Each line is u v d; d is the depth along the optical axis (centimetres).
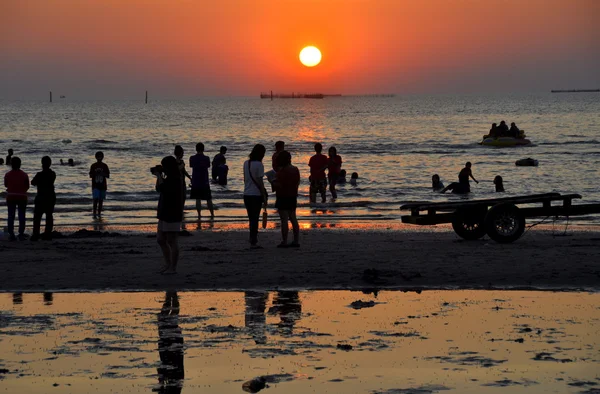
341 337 1323
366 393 1028
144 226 3161
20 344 1280
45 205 2580
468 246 2348
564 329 1373
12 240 2589
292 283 1802
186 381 1086
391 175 5903
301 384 1067
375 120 19875
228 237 2667
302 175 5969
